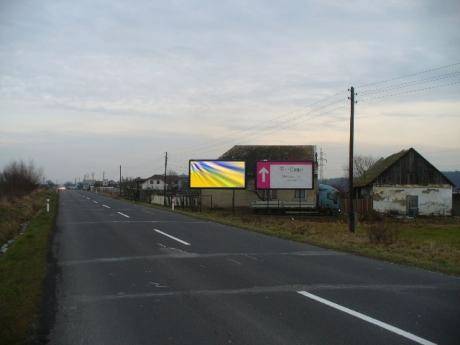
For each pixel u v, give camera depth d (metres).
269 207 47.09
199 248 15.17
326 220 37.31
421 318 6.93
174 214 34.38
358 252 14.44
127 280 9.94
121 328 6.57
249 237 18.78
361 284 9.47
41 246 15.27
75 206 44.44
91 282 9.76
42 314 7.34
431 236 25.50
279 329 6.43
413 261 12.70
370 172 59.66
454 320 6.82
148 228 22.33
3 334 6.21
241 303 7.89
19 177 64.69
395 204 49.03
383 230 19.14
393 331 6.29
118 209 40.03
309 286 9.24
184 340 6.02
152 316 7.16
